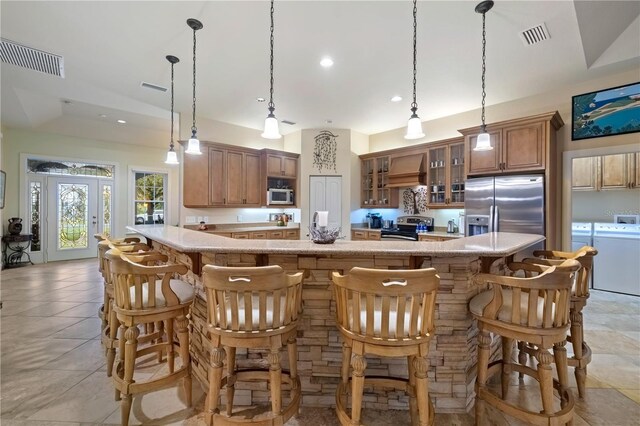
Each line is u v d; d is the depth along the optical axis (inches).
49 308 142.0
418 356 56.5
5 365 91.5
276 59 130.3
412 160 214.7
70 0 95.0
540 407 74.0
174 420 69.6
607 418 69.6
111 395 77.5
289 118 212.2
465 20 103.4
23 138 233.1
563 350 64.5
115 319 84.6
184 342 73.8
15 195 231.0
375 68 137.6
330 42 117.0
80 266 235.8
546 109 163.2
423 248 70.7
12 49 123.8
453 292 75.0
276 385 59.2
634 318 131.0
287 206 238.7
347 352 62.6
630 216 185.6
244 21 104.7
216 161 209.5
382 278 53.9
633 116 138.7
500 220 156.6
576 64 133.4
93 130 243.9
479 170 168.4
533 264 79.3
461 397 74.2
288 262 77.5
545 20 103.8
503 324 62.9
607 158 188.9
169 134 258.7
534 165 150.0
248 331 57.4
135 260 82.1
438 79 148.3
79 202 262.8
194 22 105.0
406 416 72.6
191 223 204.8
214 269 56.7
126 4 96.7
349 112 199.0
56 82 161.3
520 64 133.6
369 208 245.6
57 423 67.5
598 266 176.9
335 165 237.0
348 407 75.5
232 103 182.9
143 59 130.9
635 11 116.0
